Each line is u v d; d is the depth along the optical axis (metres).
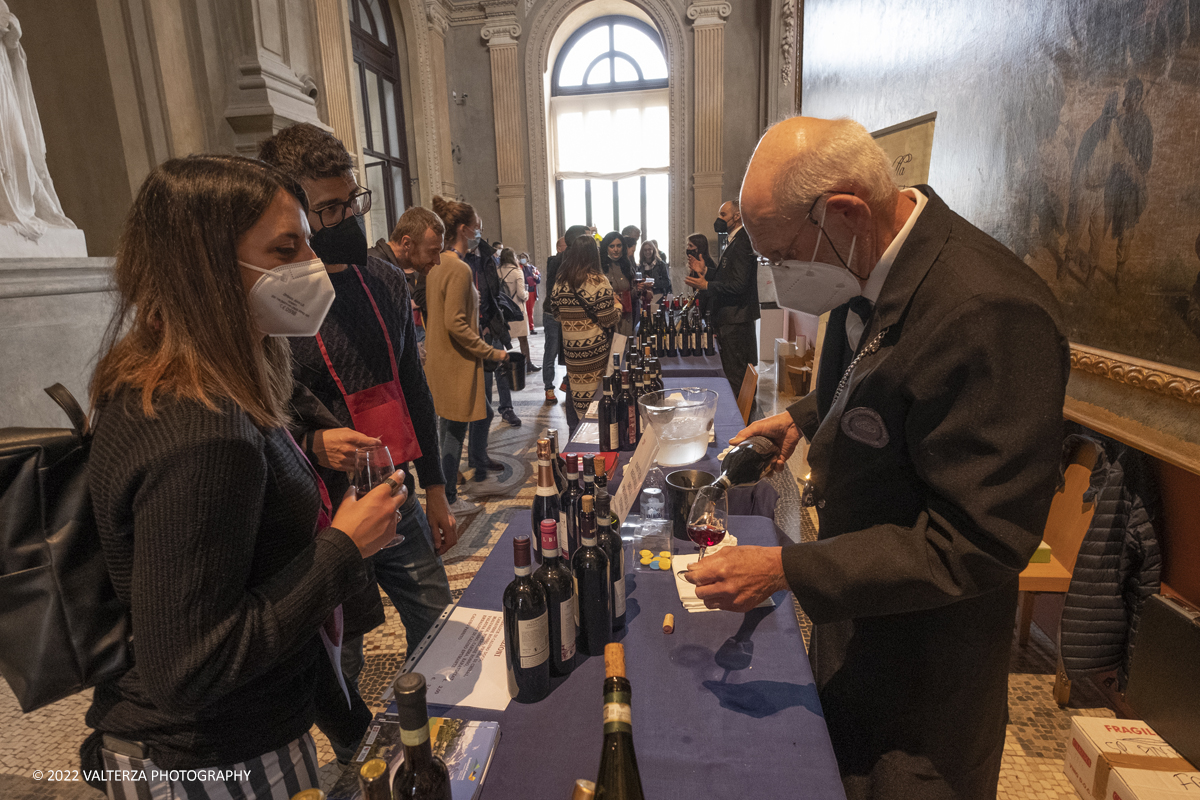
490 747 0.89
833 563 0.94
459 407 3.40
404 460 1.58
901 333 0.92
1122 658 1.88
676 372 3.69
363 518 0.86
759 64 9.84
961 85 2.54
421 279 3.65
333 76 5.55
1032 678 2.14
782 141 0.99
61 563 0.73
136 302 0.78
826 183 0.94
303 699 0.94
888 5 3.28
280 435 0.87
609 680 0.68
